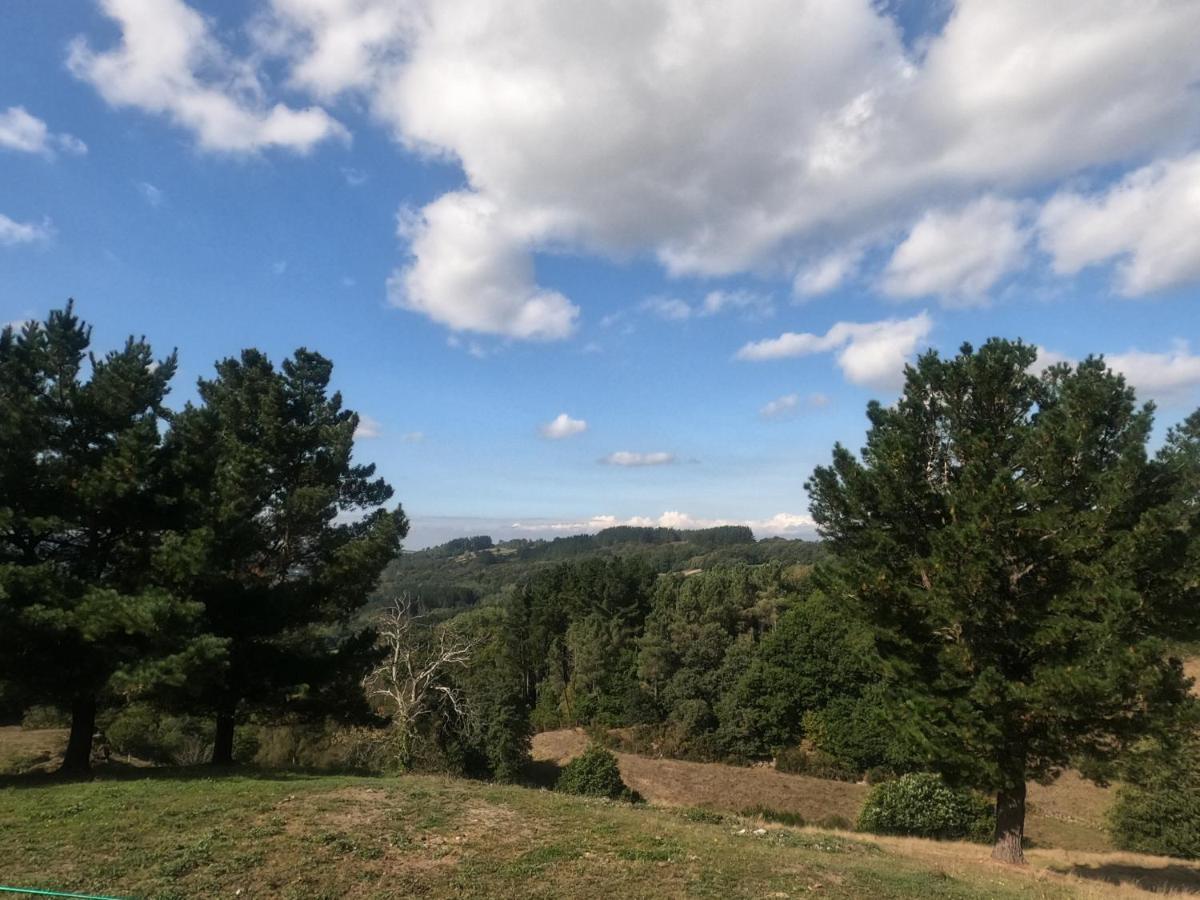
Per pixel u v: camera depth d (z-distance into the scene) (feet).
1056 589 46.85
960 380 51.44
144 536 53.88
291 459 67.36
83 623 44.93
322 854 30.53
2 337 49.67
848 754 178.09
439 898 26.78
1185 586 41.86
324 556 67.36
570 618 267.39
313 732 110.11
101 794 39.63
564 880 29.07
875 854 43.60
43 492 49.75
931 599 47.09
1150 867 57.00
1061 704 42.19
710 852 34.30
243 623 57.31
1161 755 46.70
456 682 120.26
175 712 57.00
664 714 220.02
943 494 50.39
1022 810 50.26
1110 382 47.52
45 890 25.39
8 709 49.47
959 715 45.27
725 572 282.36
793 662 193.67
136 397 53.36
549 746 212.23
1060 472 45.11
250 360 69.31
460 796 43.14
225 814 35.68
